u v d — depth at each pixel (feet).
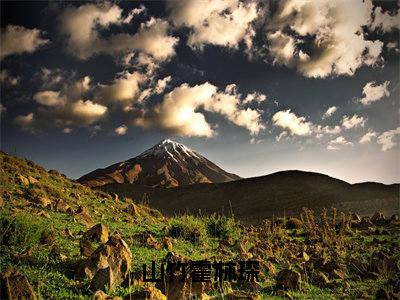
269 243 67.36
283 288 35.50
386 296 32.81
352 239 70.28
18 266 31.45
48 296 26.66
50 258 34.76
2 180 68.90
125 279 31.37
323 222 74.18
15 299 23.08
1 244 36.04
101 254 31.60
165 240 50.93
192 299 29.35
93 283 29.01
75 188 92.32
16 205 57.16
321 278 38.93
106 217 68.85
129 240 50.16
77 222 56.18
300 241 73.51
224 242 60.85
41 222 48.11
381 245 62.95
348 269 44.73
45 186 75.72
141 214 85.20
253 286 34.65
